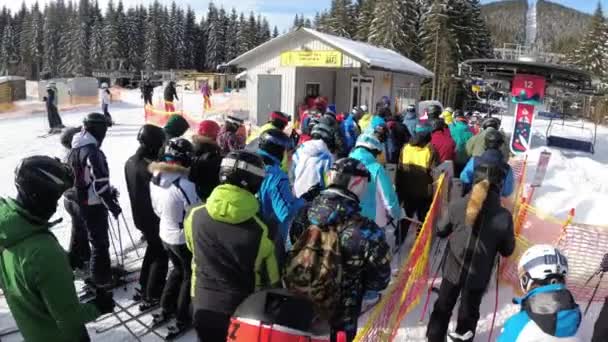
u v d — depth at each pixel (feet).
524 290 8.32
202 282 9.17
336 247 8.29
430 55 157.38
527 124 40.96
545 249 8.17
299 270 8.29
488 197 11.90
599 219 23.73
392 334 11.85
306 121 24.20
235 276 9.04
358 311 8.64
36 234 7.39
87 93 103.24
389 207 14.87
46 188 7.30
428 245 16.57
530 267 8.08
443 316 12.55
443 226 12.61
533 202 26.89
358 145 15.30
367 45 71.31
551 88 55.47
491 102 88.02
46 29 360.28
